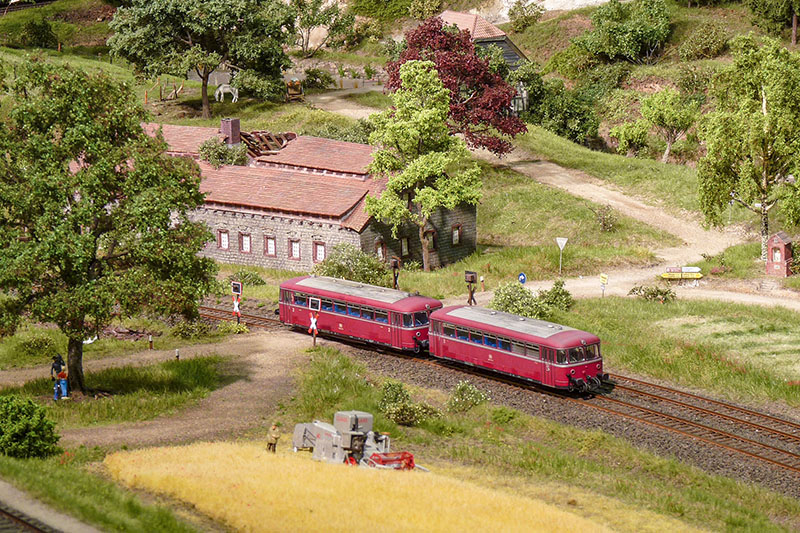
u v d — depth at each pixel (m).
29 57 42.94
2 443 32.69
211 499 28.92
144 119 44.56
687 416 43.91
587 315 58.19
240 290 56.94
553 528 28.53
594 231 79.62
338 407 43.69
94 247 41.16
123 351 52.97
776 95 65.06
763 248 69.69
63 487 28.61
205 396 44.72
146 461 33.28
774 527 32.69
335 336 56.00
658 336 53.88
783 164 67.56
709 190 67.88
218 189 73.31
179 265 42.12
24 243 39.84
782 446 40.72
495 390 47.47
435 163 65.69
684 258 73.06
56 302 39.91
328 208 68.06
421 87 67.88
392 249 69.94
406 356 52.97
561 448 40.66
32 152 41.66
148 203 41.38
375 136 68.19
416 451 39.41
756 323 56.66
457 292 64.19
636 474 38.16
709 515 33.44
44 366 50.66
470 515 28.95
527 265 69.44
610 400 45.94
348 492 30.30
